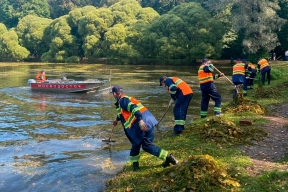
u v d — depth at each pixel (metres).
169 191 5.02
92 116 13.18
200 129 8.28
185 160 5.56
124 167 6.80
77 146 8.97
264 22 37.53
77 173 6.89
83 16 55.22
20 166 7.47
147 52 48.31
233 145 7.29
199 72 9.88
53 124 11.88
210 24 43.19
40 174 6.93
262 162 6.21
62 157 8.05
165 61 45.88
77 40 57.28
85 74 32.66
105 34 50.12
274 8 38.84
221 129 7.87
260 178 5.28
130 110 5.98
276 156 6.53
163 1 62.44
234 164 6.08
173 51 44.56
